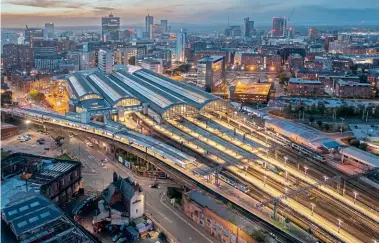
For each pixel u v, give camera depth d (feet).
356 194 632.38
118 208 579.48
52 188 600.80
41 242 415.85
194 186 645.51
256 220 540.93
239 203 580.71
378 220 574.15
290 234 501.15
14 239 418.10
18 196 515.91
